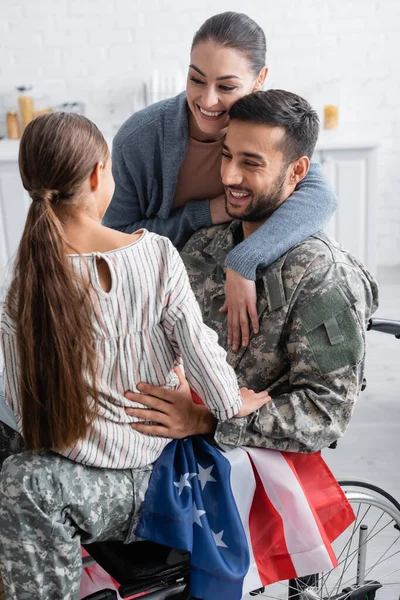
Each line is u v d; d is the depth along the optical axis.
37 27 4.41
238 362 1.72
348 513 1.67
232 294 1.67
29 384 1.32
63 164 1.28
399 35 4.44
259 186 1.66
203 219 1.92
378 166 4.68
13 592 1.39
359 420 3.12
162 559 1.50
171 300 1.39
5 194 4.12
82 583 1.78
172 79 4.37
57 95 4.54
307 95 4.53
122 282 1.33
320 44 4.46
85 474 1.40
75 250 1.29
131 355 1.39
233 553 1.48
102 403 1.39
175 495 1.47
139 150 1.91
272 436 1.58
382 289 4.43
